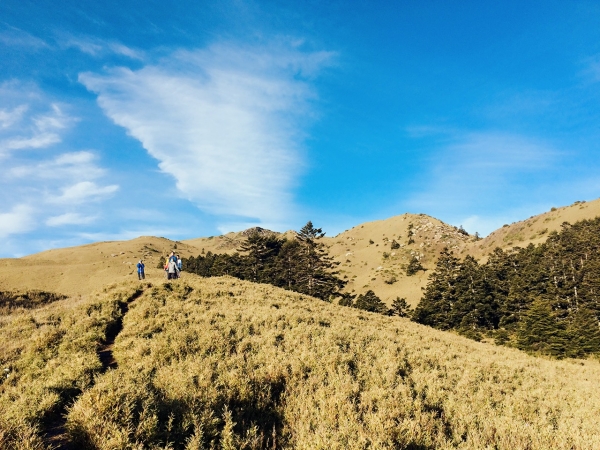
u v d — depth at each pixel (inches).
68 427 211.2
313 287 3218.5
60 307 658.8
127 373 300.4
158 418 227.5
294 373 346.9
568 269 2783.0
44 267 4340.6
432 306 3019.2
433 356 522.9
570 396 452.8
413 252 7007.9
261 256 3607.3
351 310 1008.9
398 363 434.6
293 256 3378.4
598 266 2412.6
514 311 2581.2
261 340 447.5
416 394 346.9
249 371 336.5
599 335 1683.1
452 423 290.7
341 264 6894.7
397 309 3262.8
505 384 461.7
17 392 284.7
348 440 213.0
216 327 492.1
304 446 212.1
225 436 211.3
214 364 351.6
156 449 193.6
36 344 412.2
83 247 7219.5
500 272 3292.3
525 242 6269.7
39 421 233.0
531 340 1875.0
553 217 6727.4
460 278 3134.8
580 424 335.9
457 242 7544.3
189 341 423.2
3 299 1006.4
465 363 528.7
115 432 197.8
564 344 1723.7
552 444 274.4
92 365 345.1
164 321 509.4
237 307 657.6
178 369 327.0
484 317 2726.4
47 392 273.7
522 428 294.7
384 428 233.6
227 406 247.3
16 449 190.2
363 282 5585.6
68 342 427.5
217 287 883.4
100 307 621.6
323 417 258.1
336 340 484.7
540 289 2714.1
